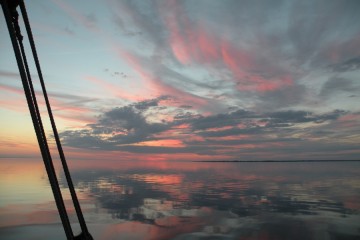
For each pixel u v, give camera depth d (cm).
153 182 3297
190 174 5159
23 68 199
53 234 1017
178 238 1001
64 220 207
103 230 1088
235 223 1218
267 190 2491
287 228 1134
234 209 1550
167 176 4512
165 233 1056
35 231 1050
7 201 1656
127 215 1356
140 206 1620
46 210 1404
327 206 1659
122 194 2141
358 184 3069
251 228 1138
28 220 1203
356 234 1052
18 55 198
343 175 4722
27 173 4009
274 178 4091
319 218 1320
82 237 284
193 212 1459
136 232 1066
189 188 2645
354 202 1811
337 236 1029
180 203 1748
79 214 293
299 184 3088
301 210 1522
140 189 2506
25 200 1697
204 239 989
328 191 2411
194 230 1101
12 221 1185
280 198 1989
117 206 1605
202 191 2398
